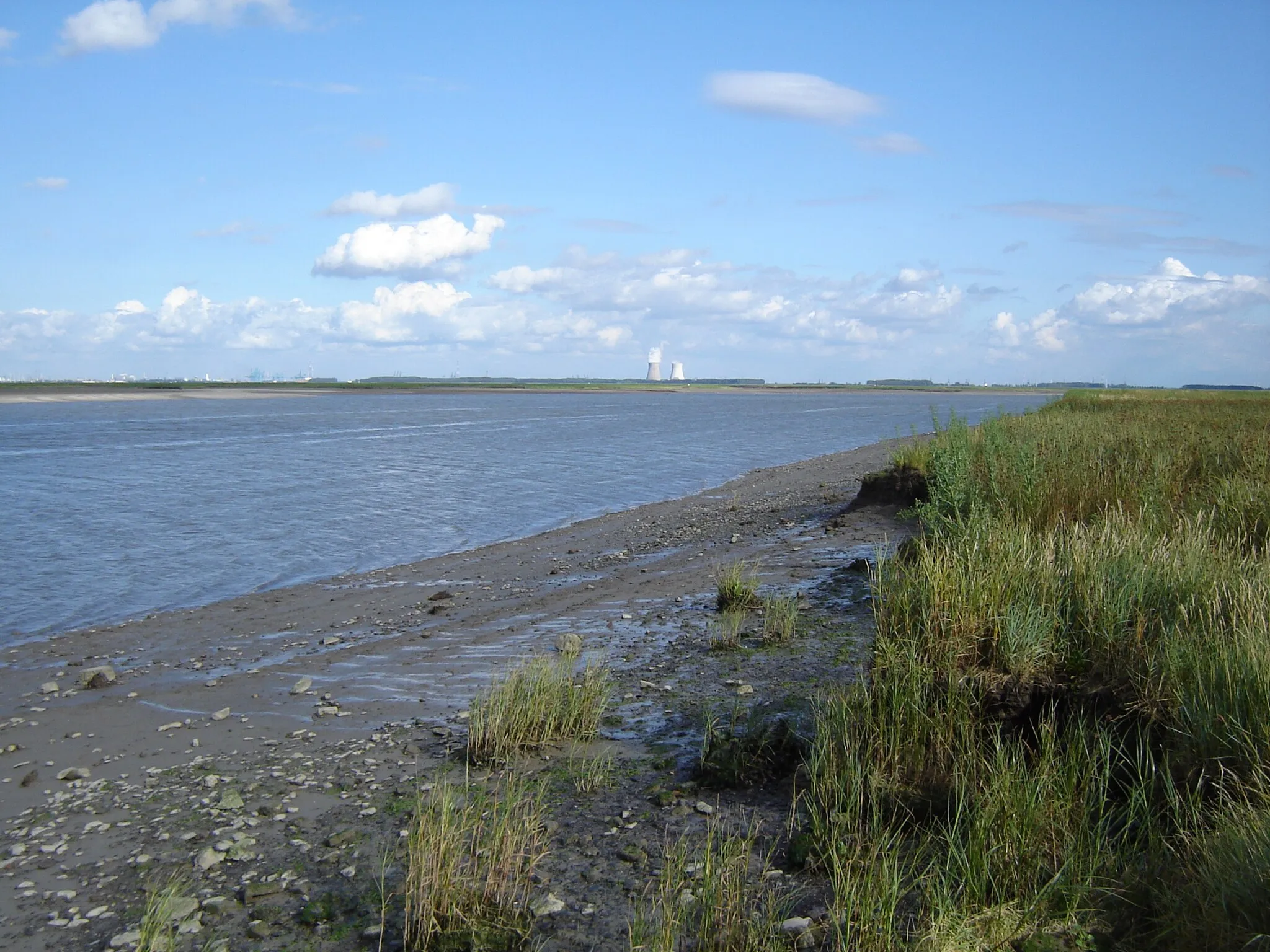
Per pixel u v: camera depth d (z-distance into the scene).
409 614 13.59
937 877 4.92
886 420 87.12
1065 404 49.31
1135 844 4.94
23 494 28.94
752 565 15.36
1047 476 13.56
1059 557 8.22
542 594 14.58
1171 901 4.34
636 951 4.59
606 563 17.05
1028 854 4.88
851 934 4.56
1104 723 5.98
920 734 6.17
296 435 59.81
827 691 8.23
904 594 7.76
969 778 5.65
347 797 7.00
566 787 6.86
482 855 5.68
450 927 5.02
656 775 6.96
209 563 18.22
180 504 26.72
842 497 23.31
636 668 9.97
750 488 29.02
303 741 8.38
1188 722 5.42
